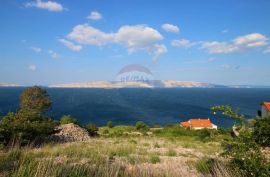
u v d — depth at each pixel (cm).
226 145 715
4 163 874
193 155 1490
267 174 607
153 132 4306
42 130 2119
